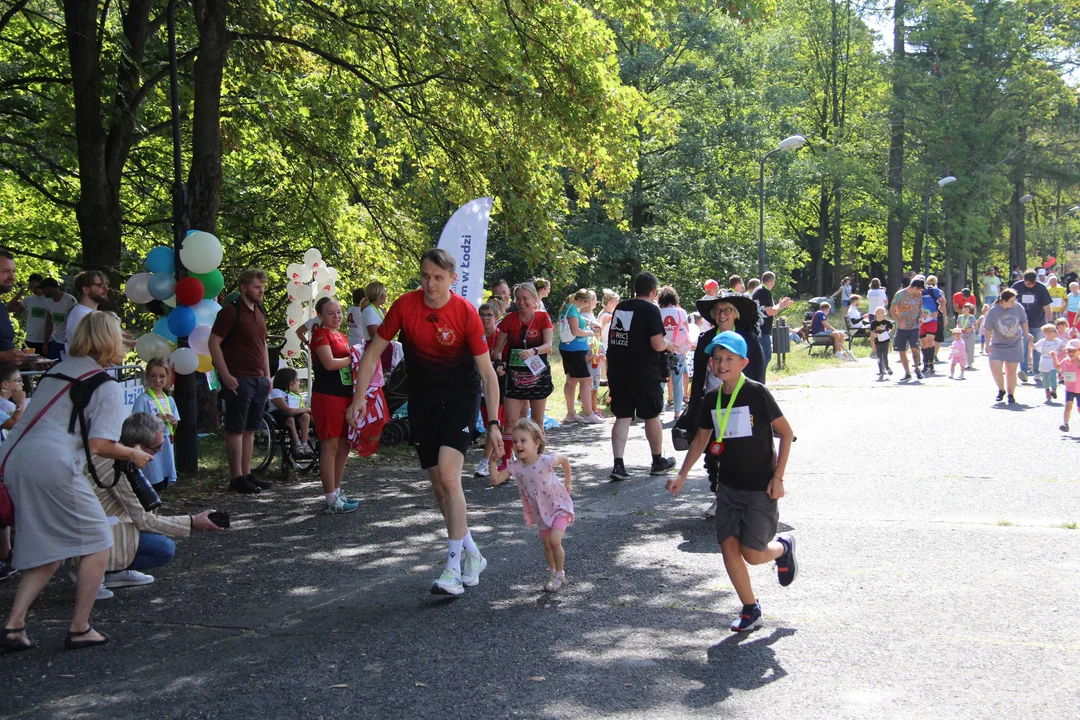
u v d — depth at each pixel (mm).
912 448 10656
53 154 15062
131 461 5418
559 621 5305
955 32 44656
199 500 8883
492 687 4391
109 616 5598
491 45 13078
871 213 45938
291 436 10039
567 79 13047
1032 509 7652
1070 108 47812
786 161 36562
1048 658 4586
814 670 4500
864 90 51000
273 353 12805
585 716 4055
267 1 13875
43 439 4922
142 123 14758
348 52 14648
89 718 4160
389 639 5074
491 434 5855
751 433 4969
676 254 33969
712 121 33625
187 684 4516
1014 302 14438
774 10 12688
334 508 8305
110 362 5176
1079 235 67875
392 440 11805
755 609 5070
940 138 45188
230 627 5348
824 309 28312
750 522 4984
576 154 13820
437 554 6852
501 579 6176
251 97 15203
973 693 4195
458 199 14766
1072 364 11594
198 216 10148
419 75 13805
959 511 7652
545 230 13922
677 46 32875
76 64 11719
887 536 6941
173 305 9625
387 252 16547
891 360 23953
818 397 15961
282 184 16922
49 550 4930
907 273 42000
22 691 4473
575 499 8633
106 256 12102
